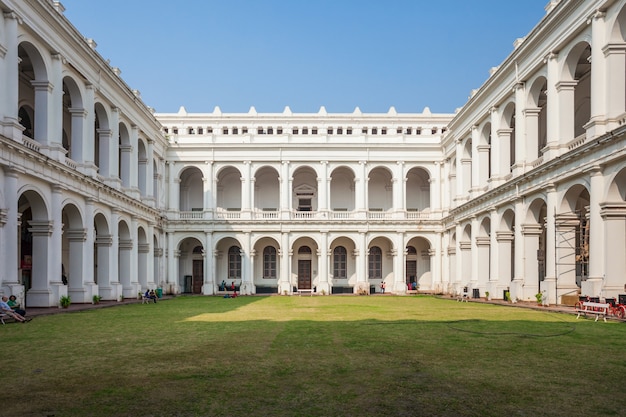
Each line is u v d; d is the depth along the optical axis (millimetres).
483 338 15188
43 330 17562
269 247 55938
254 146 52344
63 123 36844
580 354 12391
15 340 15039
